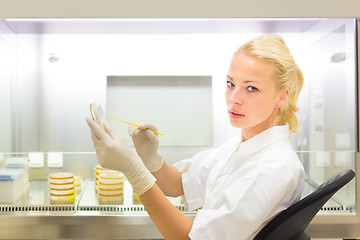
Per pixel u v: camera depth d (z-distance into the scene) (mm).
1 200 1163
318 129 1237
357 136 1167
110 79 1298
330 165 1228
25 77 1258
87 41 1267
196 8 1106
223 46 1277
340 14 1126
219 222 860
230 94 1109
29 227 1138
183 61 1286
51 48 1258
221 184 1001
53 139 1289
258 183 878
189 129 1328
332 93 1218
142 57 1282
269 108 1066
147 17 1102
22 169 1226
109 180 1229
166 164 1201
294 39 1224
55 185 1185
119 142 920
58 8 1095
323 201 829
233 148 1161
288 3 1117
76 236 1147
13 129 1261
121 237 1151
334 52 1206
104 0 1095
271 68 1042
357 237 1170
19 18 1095
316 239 1224
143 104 1316
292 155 965
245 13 1114
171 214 875
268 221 917
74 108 1289
